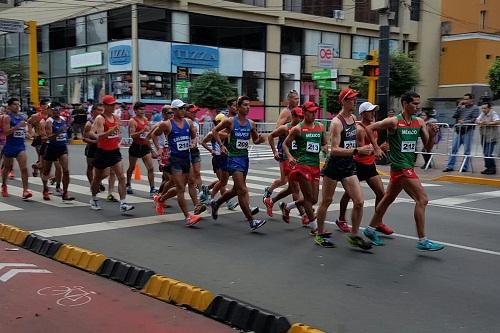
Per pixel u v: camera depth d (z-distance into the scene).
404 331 4.52
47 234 7.86
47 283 5.84
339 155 6.84
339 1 39.06
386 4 16.59
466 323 4.71
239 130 8.07
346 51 39.97
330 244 7.36
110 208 10.05
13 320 4.80
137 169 14.46
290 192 8.99
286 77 36.84
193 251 7.07
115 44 31.05
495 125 15.44
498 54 47.94
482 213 10.15
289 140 7.71
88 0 32.84
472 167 16.27
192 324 4.75
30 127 13.41
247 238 7.85
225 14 33.31
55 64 36.12
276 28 35.91
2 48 41.78
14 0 44.16
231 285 5.69
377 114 17.09
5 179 11.14
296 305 5.12
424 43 46.25
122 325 4.71
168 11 30.94
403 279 5.96
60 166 11.38
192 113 10.66
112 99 9.39
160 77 30.92
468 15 55.88
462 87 47.06
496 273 6.21
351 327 4.60
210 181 14.30
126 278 5.87
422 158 18.00
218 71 33.25
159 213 9.50
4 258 6.81
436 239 7.89
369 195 12.19
